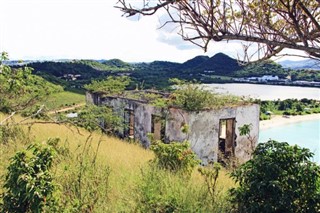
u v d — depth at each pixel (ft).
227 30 9.12
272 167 18.39
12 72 32.53
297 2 8.77
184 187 21.54
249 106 60.70
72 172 20.02
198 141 55.47
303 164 18.78
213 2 8.84
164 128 59.06
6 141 27.17
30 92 36.01
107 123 61.93
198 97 55.98
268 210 17.83
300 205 18.25
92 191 18.93
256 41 9.18
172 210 18.57
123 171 24.99
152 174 22.49
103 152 32.60
